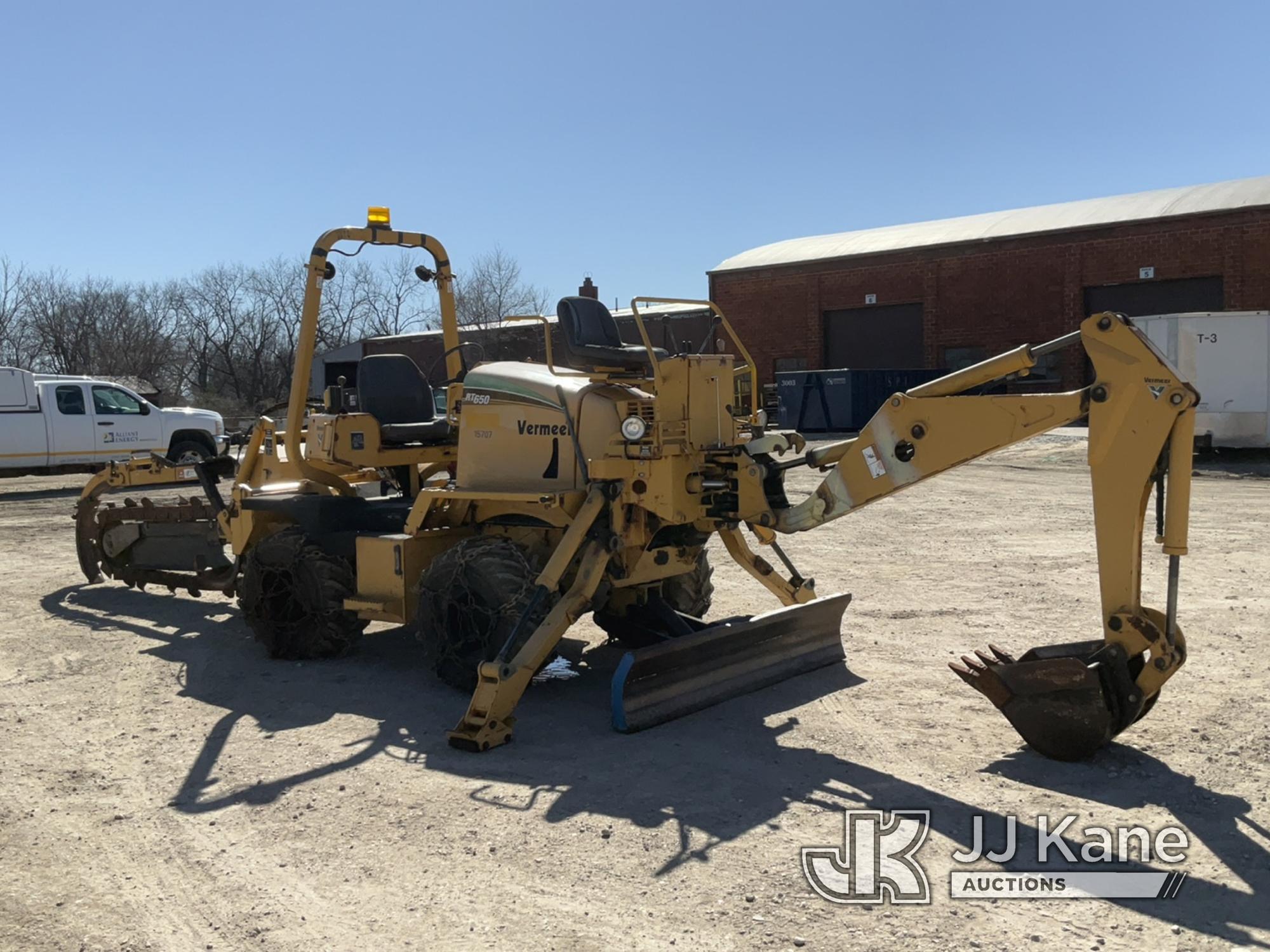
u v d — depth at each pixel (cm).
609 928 362
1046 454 2159
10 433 1903
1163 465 480
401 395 782
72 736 588
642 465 592
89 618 899
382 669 714
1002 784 482
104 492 1023
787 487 1775
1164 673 484
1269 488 1645
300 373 775
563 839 434
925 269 3108
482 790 491
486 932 362
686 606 765
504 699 555
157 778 520
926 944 347
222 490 1912
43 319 5506
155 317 5753
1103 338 478
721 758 525
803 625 671
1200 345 2006
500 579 604
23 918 381
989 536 1227
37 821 470
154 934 367
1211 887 382
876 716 585
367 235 782
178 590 1020
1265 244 2550
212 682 693
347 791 495
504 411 657
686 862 411
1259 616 789
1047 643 737
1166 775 487
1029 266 2930
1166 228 2694
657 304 638
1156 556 1057
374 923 371
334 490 801
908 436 534
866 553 1133
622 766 517
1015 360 508
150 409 2084
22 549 1312
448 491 660
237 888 400
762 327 3475
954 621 809
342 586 724
